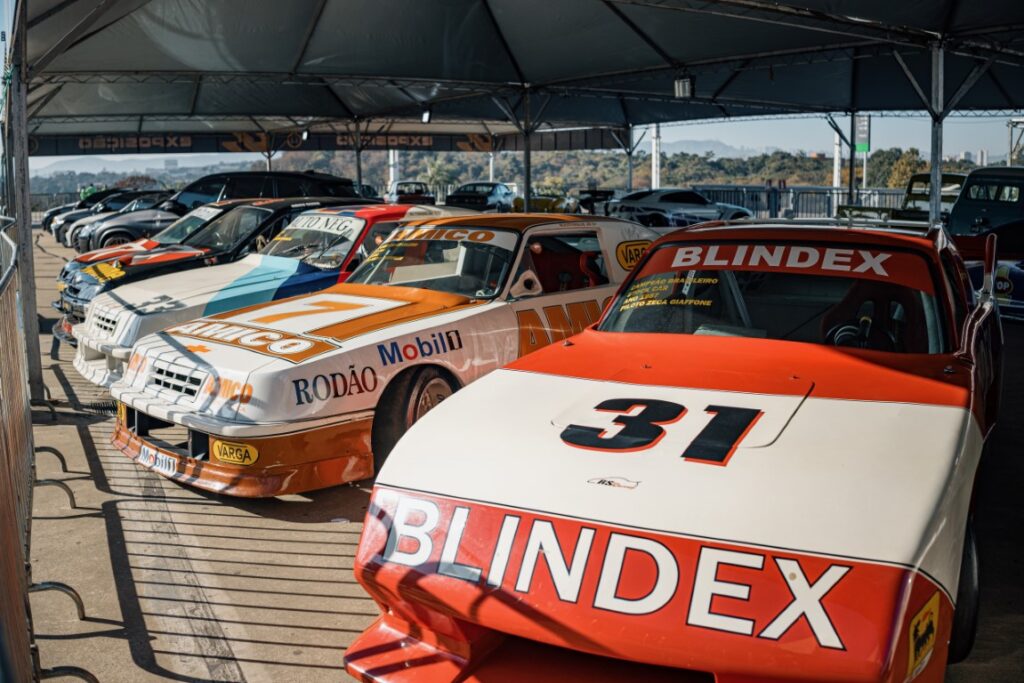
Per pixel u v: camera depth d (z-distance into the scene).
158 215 17.22
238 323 5.14
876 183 88.56
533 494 2.31
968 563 2.70
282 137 36.62
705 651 1.95
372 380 4.56
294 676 3.05
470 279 5.48
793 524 2.06
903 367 2.92
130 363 5.12
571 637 2.07
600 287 5.83
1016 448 5.62
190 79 17.86
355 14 15.63
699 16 14.80
